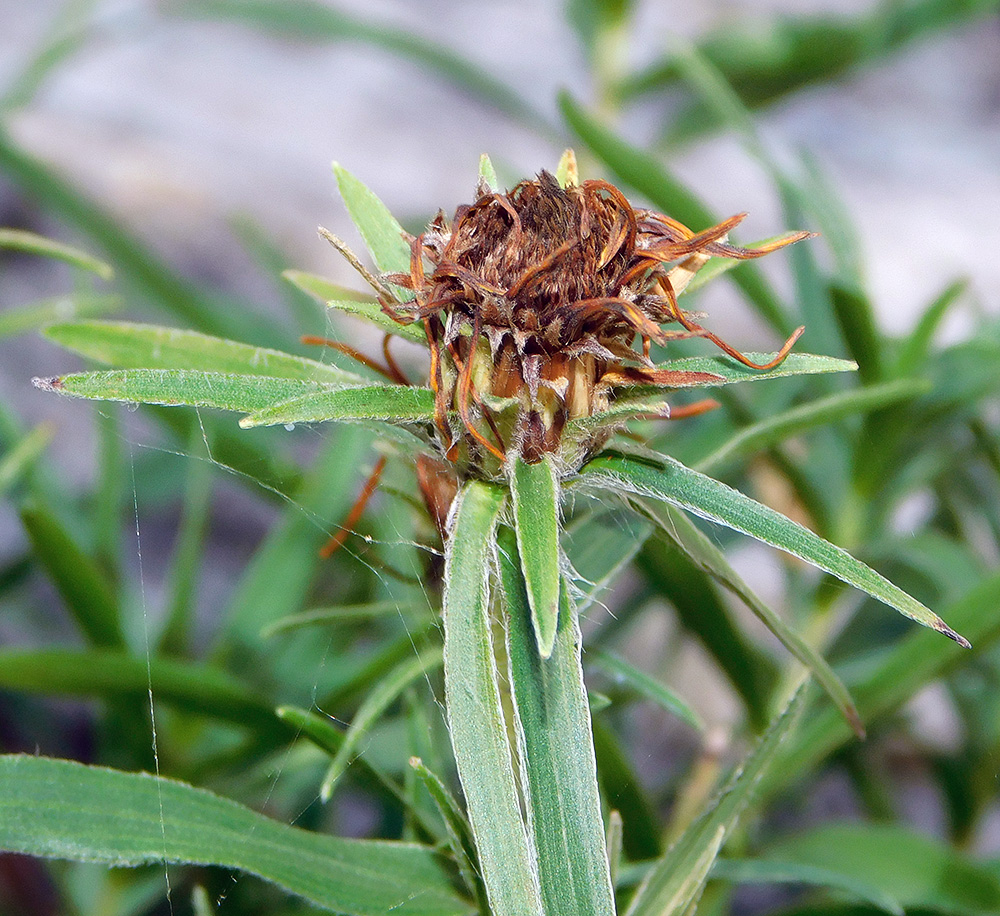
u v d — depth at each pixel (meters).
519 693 0.22
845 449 0.28
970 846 0.33
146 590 0.49
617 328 0.23
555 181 0.23
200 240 0.61
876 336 0.27
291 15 0.44
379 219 0.24
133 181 0.63
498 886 0.22
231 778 0.29
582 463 0.23
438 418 0.23
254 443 0.32
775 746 0.24
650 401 0.23
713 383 0.23
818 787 0.43
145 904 0.31
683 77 0.42
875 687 0.27
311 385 0.23
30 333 0.56
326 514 0.30
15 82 0.43
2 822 0.23
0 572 0.36
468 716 0.22
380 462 0.24
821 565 0.22
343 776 0.27
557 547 0.22
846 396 0.25
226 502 0.53
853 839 0.28
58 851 0.23
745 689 0.27
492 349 0.23
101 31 0.61
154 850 0.23
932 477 0.29
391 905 0.24
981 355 0.28
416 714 0.26
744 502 0.23
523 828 0.22
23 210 0.61
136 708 0.28
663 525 0.23
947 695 0.33
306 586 0.32
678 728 0.46
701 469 0.25
